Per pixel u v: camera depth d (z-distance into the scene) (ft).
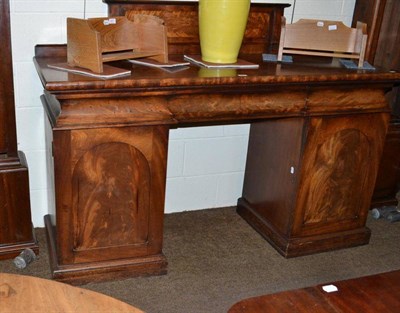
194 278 6.81
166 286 6.59
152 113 5.87
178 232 7.98
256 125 8.08
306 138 6.82
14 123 6.48
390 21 8.73
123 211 6.27
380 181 8.94
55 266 6.27
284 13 8.27
